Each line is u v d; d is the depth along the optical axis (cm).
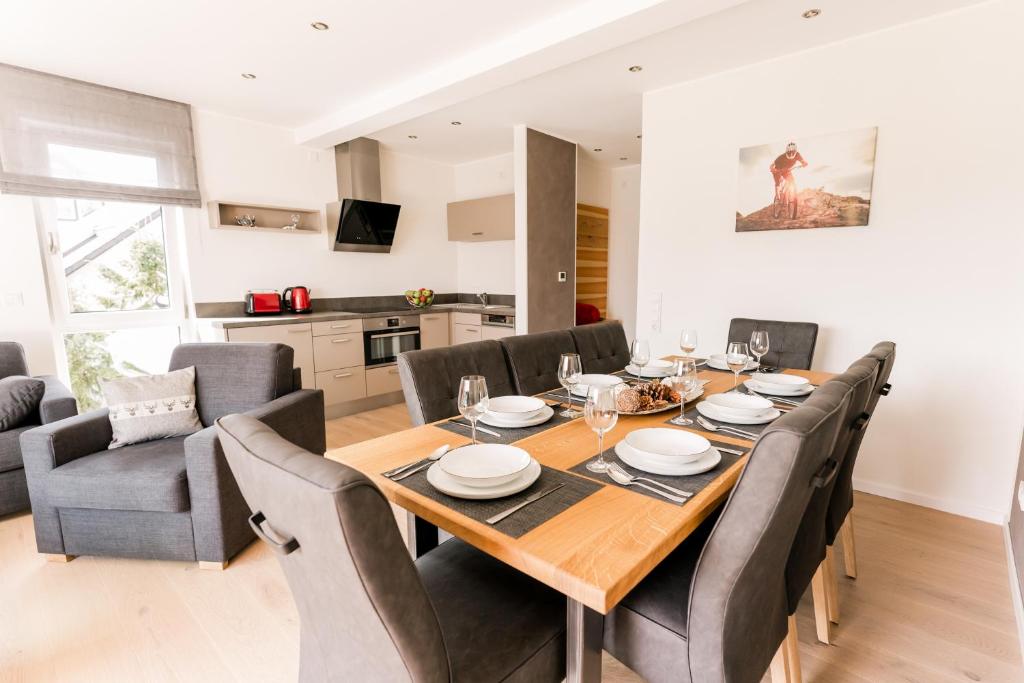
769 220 293
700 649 96
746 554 87
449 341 509
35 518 204
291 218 432
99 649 161
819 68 268
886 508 256
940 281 244
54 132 309
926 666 154
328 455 133
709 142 312
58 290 329
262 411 217
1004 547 217
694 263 327
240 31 257
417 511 107
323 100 357
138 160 343
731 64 291
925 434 255
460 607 108
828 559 165
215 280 389
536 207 427
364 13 241
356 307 485
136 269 363
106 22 246
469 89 305
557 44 246
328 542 65
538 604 110
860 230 264
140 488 194
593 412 113
